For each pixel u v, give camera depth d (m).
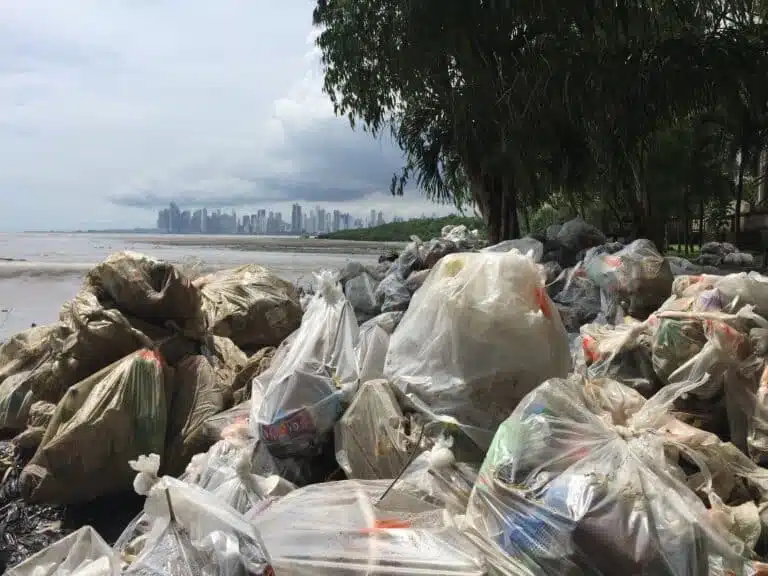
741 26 9.02
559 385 2.16
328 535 1.78
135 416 3.33
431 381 2.63
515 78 7.81
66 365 3.82
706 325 2.84
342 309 3.21
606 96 7.88
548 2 7.19
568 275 5.00
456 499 2.13
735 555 1.76
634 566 1.62
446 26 7.52
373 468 2.56
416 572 1.62
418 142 10.74
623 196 12.04
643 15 7.82
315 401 2.82
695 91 8.33
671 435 2.39
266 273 5.57
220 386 3.91
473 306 2.59
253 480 2.41
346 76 9.48
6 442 3.90
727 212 29.52
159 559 1.54
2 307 8.38
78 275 12.82
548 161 8.82
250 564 1.56
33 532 3.21
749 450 2.54
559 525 1.70
